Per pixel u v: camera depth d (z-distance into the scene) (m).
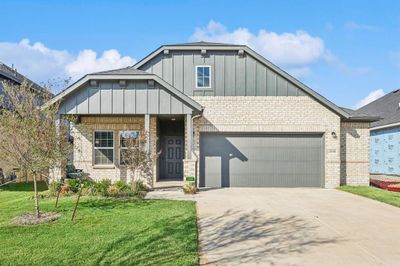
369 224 9.28
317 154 17.23
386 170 26.14
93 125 17.52
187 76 17.39
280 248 7.20
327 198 13.59
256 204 12.08
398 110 26.20
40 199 12.45
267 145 17.20
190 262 6.19
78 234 7.90
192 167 14.84
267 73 17.31
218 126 17.12
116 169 17.34
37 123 9.05
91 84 15.09
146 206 11.15
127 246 7.06
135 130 17.62
